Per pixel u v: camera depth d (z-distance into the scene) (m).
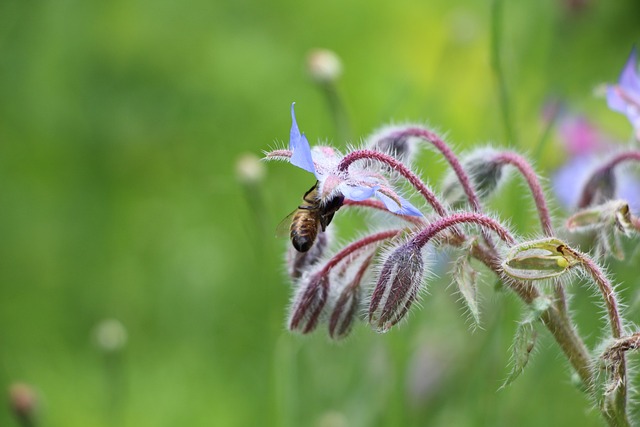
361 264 0.46
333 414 0.55
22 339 0.72
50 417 0.65
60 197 0.79
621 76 0.49
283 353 0.55
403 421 0.55
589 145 0.61
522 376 0.55
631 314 0.51
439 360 0.58
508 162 0.46
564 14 0.64
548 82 0.64
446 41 0.79
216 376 0.66
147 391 0.66
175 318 0.71
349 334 0.46
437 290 0.55
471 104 0.76
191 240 0.75
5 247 0.76
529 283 0.44
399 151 0.46
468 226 0.46
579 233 0.47
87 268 0.76
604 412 0.43
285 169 0.74
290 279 0.47
